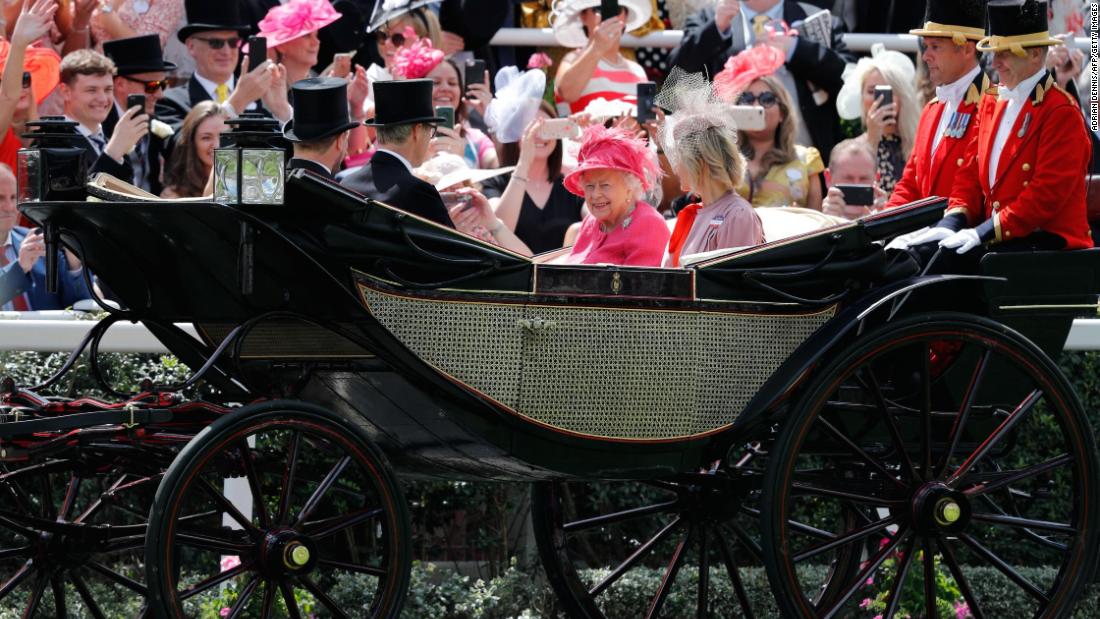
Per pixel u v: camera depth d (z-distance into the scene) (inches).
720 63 1227.9
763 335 756.0
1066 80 1233.4
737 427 742.5
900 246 824.9
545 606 1003.9
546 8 1294.3
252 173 629.3
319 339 726.5
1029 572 1061.1
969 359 802.2
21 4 1154.0
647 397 730.8
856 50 1314.0
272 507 980.6
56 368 969.5
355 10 1217.4
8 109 1026.7
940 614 989.2
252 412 644.1
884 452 834.2
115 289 725.9
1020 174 843.4
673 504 866.8
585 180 862.5
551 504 885.8
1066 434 784.9
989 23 850.8
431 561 1063.0
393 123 799.1
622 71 1198.9
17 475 719.1
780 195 1138.7
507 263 700.0
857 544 941.2
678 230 877.8
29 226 1069.8
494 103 1115.9
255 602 915.4
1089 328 976.3
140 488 887.7
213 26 1128.8
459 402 704.4
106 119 1098.1
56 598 753.0
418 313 687.7
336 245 655.8
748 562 1118.4
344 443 668.1
